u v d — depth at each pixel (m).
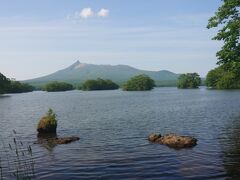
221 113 67.62
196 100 120.38
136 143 35.56
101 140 38.22
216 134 40.16
